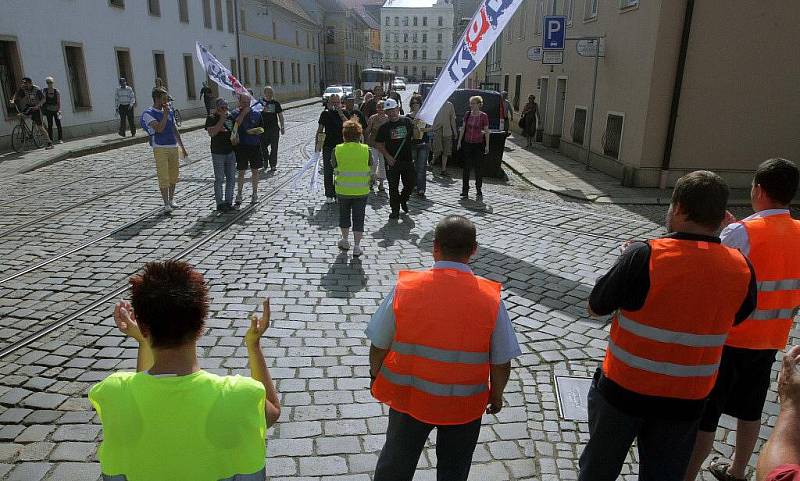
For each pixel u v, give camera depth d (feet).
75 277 19.29
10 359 13.92
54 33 57.52
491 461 10.86
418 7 379.35
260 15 129.49
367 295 18.34
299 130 70.08
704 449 9.52
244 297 17.92
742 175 36.96
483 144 32.27
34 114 47.62
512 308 17.56
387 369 8.03
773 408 12.85
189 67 93.56
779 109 35.88
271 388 6.22
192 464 5.07
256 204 30.07
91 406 12.16
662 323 7.21
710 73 35.22
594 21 45.70
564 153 53.62
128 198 30.94
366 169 21.40
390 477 8.21
